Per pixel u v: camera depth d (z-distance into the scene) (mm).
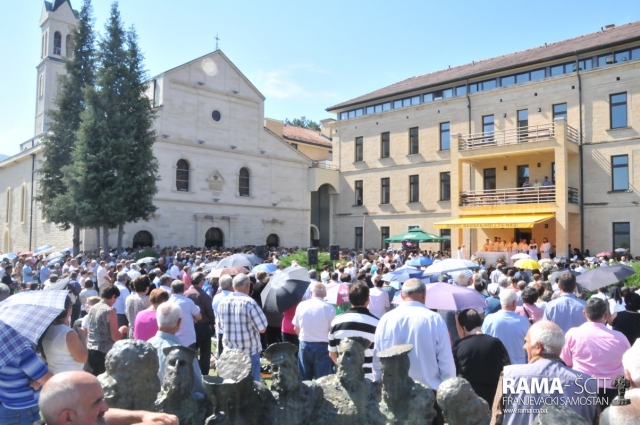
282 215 43938
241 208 41188
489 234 34625
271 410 3432
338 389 3600
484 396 5082
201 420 3414
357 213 43688
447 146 37750
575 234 31344
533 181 32938
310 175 45625
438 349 4664
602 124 30453
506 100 34406
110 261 24734
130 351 3227
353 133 44281
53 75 55312
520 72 34031
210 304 9422
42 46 57625
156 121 36656
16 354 4059
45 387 2432
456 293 7586
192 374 3512
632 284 14516
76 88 36000
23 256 27906
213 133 40094
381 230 41844
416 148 39781
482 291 10078
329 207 47469
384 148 42031
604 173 30359
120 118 29891
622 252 27203
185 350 3488
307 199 45781
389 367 3371
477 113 35844
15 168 49625
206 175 39219
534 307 7594
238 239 40781
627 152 29484
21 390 4102
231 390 3180
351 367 3564
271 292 9211
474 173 35938
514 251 28438
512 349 6207
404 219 40188
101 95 30203
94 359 7656
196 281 9703
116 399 3145
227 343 7160
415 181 40000
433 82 38438
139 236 35625
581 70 31250
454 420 3141
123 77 30734
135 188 30062
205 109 39750
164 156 36938
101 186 29672
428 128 38875
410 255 26609
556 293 9766
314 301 7270
